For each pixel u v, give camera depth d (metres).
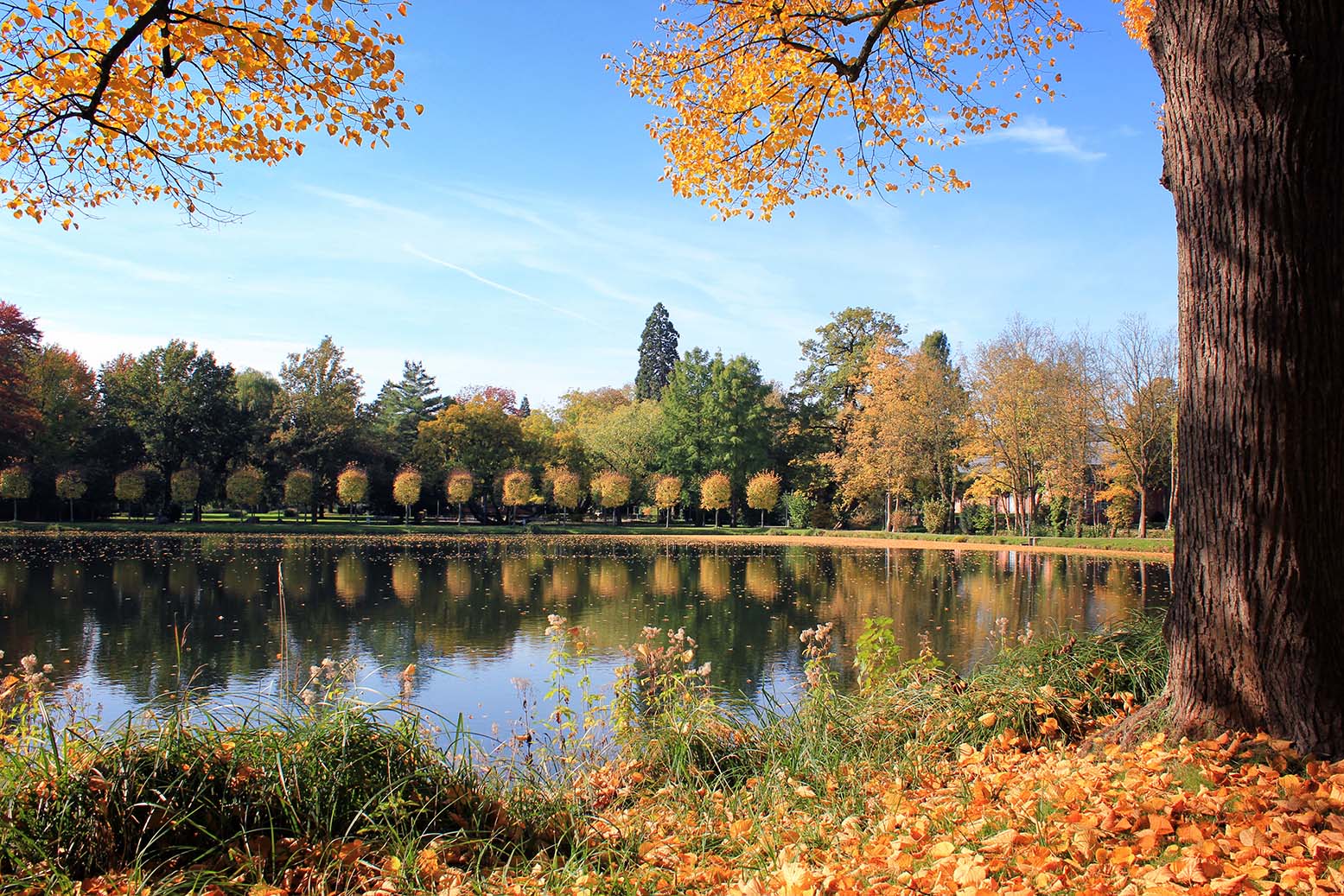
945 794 3.90
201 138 5.44
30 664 4.84
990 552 36.59
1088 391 38.03
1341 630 3.56
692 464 56.53
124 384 46.75
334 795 3.70
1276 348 3.59
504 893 3.19
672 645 6.42
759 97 6.60
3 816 3.26
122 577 21.86
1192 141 3.84
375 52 5.01
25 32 4.86
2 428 38.94
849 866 3.17
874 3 6.26
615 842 3.84
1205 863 2.69
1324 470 3.55
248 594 19.27
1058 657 5.82
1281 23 3.54
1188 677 3.86
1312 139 3.54
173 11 4.65
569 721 6.43
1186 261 3.91
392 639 14.16
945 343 58.84
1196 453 3.84
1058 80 6.77
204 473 46.50
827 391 55.47
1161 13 4.03
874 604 18.92
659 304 75.00
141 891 2.93
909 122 7.04
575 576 25.00
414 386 66.62
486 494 56.41
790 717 5.66
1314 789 3.16
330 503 53.56
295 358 51.56
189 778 3.61
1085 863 2.91
